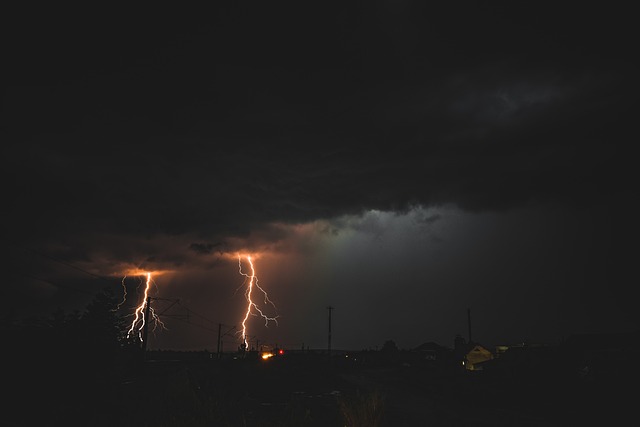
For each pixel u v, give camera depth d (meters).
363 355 99.25
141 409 12.58
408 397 28.80
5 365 13.14
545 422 18.20
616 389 25.47
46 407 12.23
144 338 41.06
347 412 13.75
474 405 24.34
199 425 10.87
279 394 27.97
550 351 38.12
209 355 99.06
